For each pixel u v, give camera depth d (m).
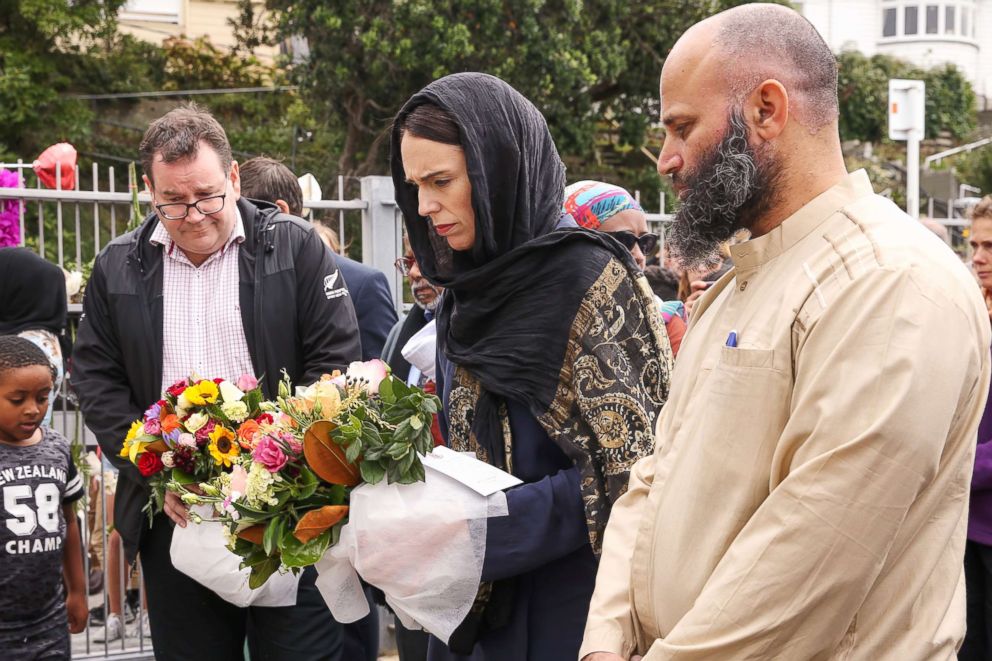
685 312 4.06
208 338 3.30
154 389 3.30
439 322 2.66
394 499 2.31
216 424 2.82
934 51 32.19
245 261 3.32
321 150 19.58
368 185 5.68
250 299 3.30
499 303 2.42
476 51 16.97
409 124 2.43
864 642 1.72
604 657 1.95
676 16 19.31
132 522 3.28
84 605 3.89
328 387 2.41
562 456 2.44
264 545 2.38
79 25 19.16
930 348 1.63
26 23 19.25
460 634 2.46
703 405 1.87
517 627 2.44
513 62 16.91
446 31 16.38
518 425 2.44
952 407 1.64
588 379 2.33
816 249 1.81
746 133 1.84
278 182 4.26
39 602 3.56
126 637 5.25
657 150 20.56
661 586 1.89
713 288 2.08
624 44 18.69
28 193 5.25
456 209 2.42
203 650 3.31
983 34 33.53
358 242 6.24
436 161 2.39
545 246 2.39
